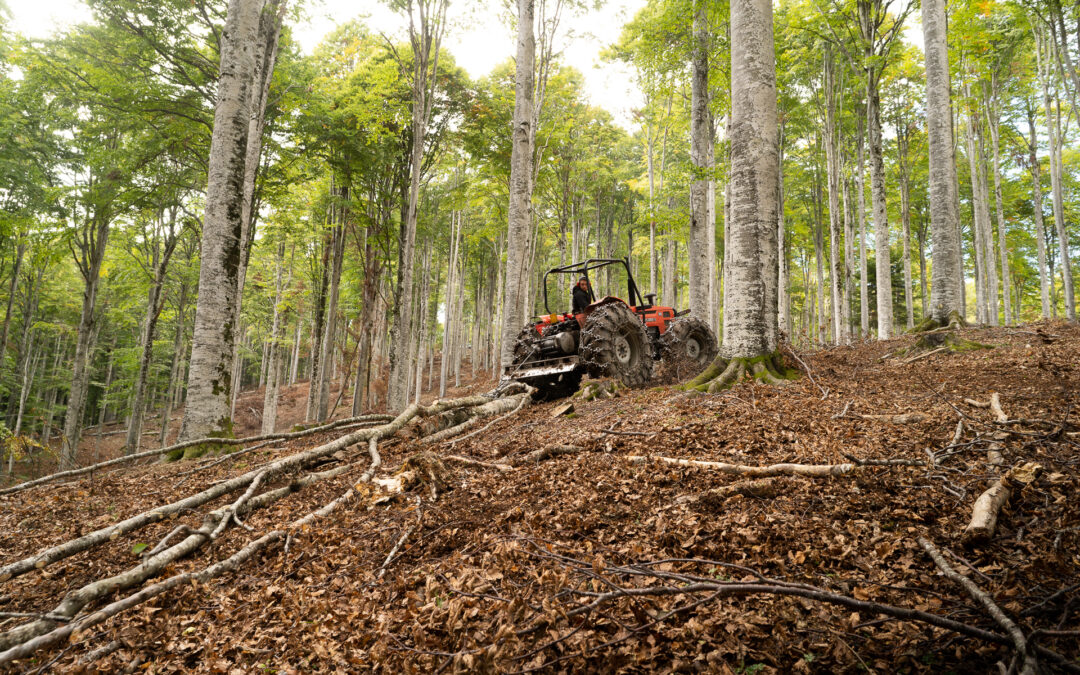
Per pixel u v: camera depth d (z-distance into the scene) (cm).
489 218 2589
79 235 1727
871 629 204
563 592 243
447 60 1698
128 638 284
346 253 2269
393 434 629
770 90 696
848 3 1327
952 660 183
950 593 218
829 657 192
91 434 3044
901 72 1770
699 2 1202
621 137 2459
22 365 2605
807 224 2572
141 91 1182
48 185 1480
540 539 317
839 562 252
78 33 1153
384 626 256
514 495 408
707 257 1295
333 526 401
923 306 2555
